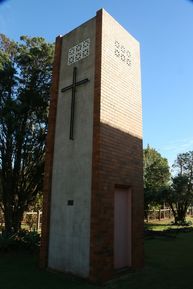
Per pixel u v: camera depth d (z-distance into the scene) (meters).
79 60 10.05
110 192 8.73
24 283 7.83
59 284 7.76
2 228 16.36
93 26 9.84
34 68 16.06
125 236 9.38
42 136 15.73
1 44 16.38
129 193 9.66
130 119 10.17
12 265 9.87
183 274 8.88
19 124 14.95
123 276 8.56
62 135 9.97
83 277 8.23
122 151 9.50
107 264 8.23
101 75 9.11
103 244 8.22
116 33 10.14
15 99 15.30
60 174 9.71
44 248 9.55
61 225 9.27
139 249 9.68
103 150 8.70
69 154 9.55
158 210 32.66
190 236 18.55
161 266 9.91
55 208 9.61
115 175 9.04
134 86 10.70
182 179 27.88
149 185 30.08
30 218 19.78
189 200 27.50
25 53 16.11
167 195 27.86
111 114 9.27
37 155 15.75
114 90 9.57
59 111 10.34
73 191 9.12
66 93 10.22
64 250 8.98
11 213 15.03
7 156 15.09
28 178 15.66
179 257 11.52
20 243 12.71
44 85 15.96
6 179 15.10
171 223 28.31
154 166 32.31
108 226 8.47
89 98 9.31
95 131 8.79
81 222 8.66
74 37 10.50
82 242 8.49
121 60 10.18
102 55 9.30
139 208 9.95
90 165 8.77
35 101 15.47
